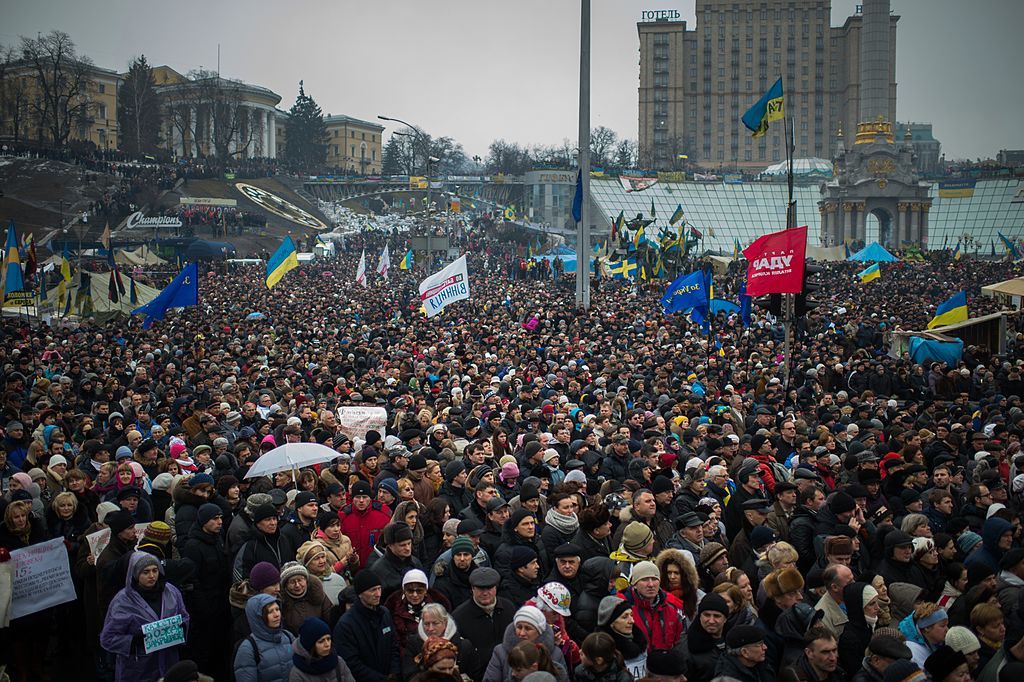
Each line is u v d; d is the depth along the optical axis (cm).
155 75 16212
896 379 2322
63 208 8875
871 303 4453
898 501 1113
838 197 11962
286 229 10394
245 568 869
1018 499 1148
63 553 934
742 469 1073
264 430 1489
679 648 723
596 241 11056
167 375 2044
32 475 1141
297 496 955
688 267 5481
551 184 12825
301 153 16212
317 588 804
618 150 16988
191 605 891
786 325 1930
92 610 923
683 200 12888
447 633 716
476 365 2233
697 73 19875
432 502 1009
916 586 780
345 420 1511
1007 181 12794
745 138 19900
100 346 2527
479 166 18512
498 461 1286
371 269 7188
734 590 734
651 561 766
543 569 875
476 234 10688
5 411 1555
